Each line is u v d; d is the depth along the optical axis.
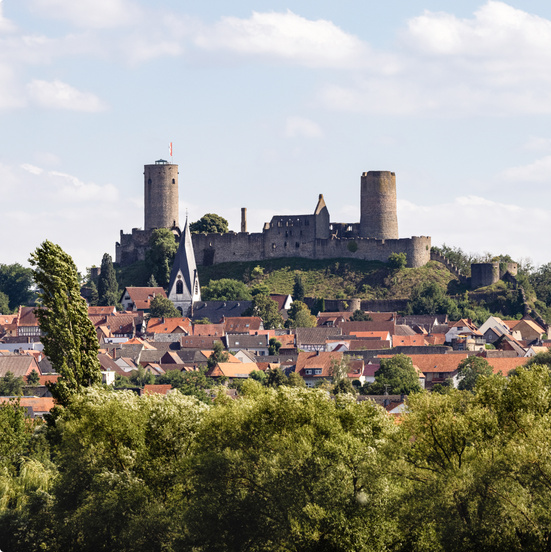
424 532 84.81
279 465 90.62
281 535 88.00
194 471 93.38
